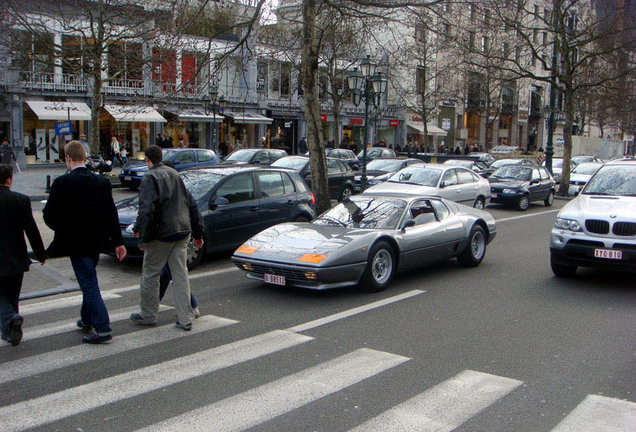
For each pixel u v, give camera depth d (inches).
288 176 429.7
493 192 767.1
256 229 390.0
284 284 282.8
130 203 368.2
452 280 333.1
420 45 1258.0
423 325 242.4
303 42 511.2
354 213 327.9
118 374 184.9
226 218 367.2
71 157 212.4
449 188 615.2
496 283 326.6
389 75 1042.1
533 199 783.1
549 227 592.7
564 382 180.5
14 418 152.7
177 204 229.9
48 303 273.1
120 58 853.2
